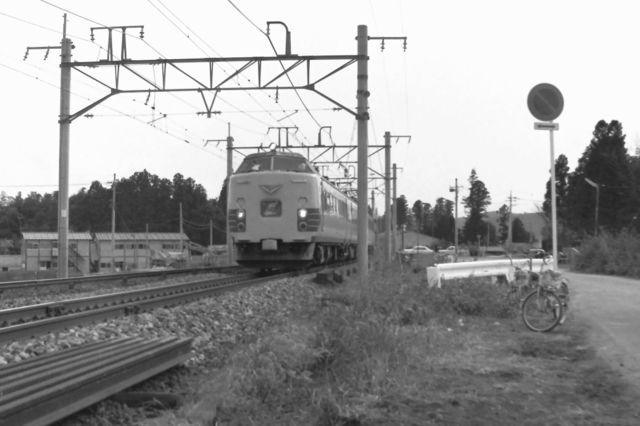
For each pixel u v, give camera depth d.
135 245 61.09
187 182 89.25
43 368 6.20
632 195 57.34
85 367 6.20
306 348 7.65
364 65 19.62
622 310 11.16
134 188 87.12
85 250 60.66
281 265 22.53
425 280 13.64
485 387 6.43
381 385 6.51
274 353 7.40
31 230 91.62
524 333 9.29
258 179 21.38
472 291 11.56
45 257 56.88
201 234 87.38
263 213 21.33
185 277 25.02
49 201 100.44
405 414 5.70
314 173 22.03
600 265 25.33
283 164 22.11
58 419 5.21
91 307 13.00
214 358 8.85
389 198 38.47
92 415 5.88
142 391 6.80
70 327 9.98
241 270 30.06
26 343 8.71
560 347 8.23
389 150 38.53
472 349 8.16
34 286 17.97
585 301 12.45
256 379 6.69
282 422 5.86
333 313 8.48
